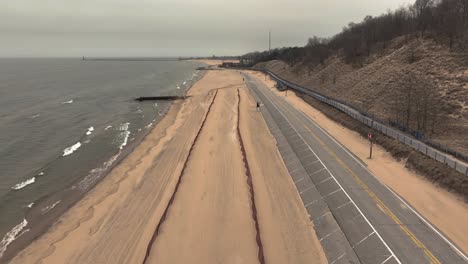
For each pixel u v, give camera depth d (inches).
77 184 1467.8
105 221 1127.6
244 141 1945.1
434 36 2596.0
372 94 2404.0
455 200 1089.4
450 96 1798.7
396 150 1521.9
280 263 882.8
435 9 3395.7
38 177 1549.0
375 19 4894.2
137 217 1142.3
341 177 1286.9
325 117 2438.5
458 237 906.1
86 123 2593.5
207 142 1932.8
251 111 2854.3
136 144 2012.8
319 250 919.0
